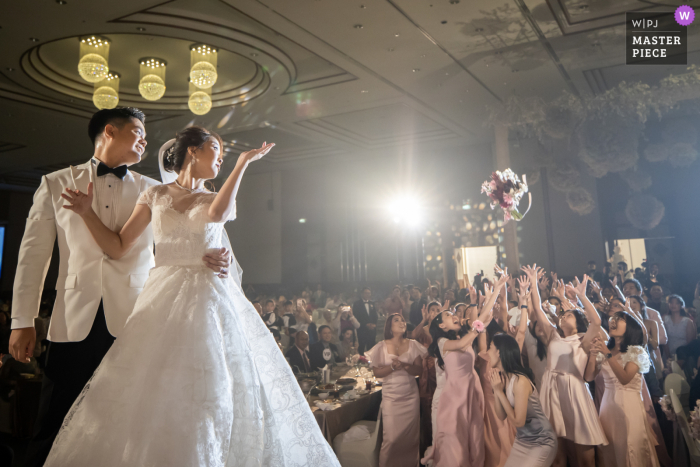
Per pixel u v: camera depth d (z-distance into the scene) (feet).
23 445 16.71
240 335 5.04
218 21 19.63
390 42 22.08
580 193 34.68
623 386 11.07
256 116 31.91
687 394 12.39
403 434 11.75
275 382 5.23
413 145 41.50
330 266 48.11
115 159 6.02
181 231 5.17
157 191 5.46
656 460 10.75
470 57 23.91
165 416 4.27
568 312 11.87
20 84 24.68
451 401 11.09
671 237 32.78
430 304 14.62
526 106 29.96
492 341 11.20
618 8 19.67
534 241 36.65
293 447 5.03
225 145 39.88
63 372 5.43
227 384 4.59
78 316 5.45
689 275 32.22
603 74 26.81
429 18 20.11
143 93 23.15
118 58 24.06
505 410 10.75
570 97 29.89
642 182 32.58
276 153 44.29
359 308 29.89
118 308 5.60
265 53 22.34
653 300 21.66
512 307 15.01
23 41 20.61
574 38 22.35
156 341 4.64
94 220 5.22
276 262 50.60
